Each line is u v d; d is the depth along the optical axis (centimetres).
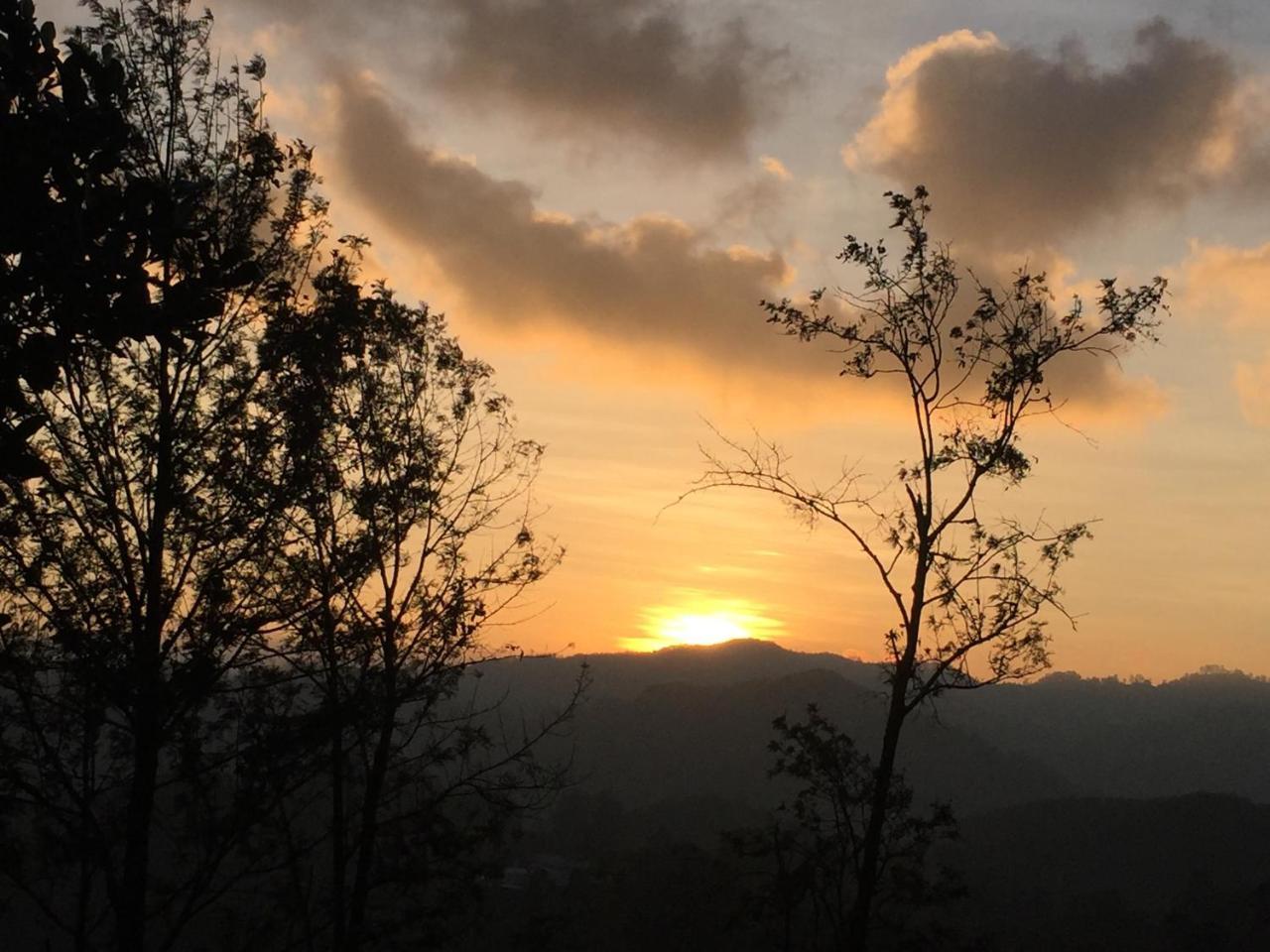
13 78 527
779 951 2172
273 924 1706
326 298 1533
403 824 1802
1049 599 1961
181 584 1352
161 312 555
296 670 1582
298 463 1470
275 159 1359
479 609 1836
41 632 1288
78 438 1284
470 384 1906
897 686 2011
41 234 515
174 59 1334
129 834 1278
